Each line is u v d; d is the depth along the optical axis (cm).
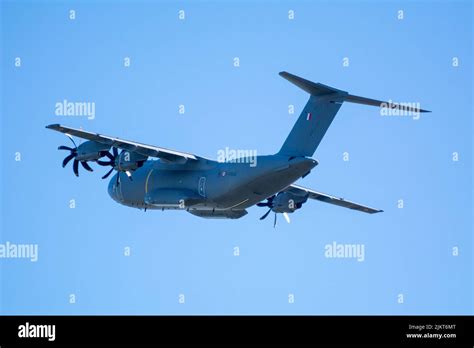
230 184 9869
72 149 10081
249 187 9806
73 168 10150
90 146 9888
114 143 9750
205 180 10131
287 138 9462
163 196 10350
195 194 10225
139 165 10075
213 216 11300
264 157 9600
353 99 8912
